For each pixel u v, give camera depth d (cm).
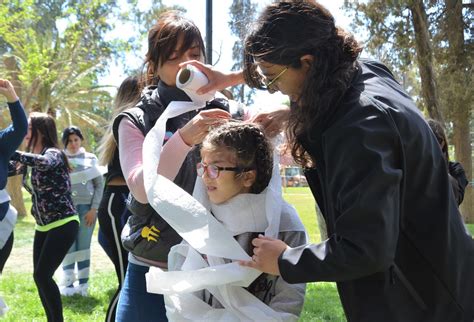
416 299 165
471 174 1434
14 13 1689
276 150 202
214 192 193
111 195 368
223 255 179
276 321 182
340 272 149
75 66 2250
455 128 1409
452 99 1299
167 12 235
